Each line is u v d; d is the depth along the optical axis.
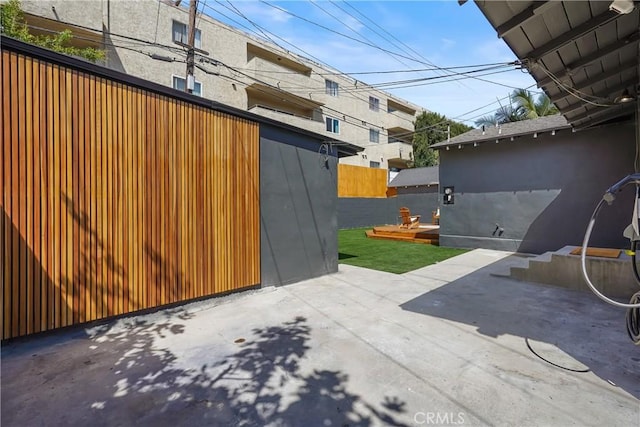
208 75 14.95
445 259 8.11
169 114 4.12
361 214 18.27
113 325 3.60
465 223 9.91
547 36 3.19
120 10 12.20
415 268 7.04
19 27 8.55
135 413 2.11
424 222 18.52
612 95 4.97
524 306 4.36
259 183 5.23
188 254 4.30
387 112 25.77
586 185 7.72
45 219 3.16
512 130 9.34
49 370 2.66
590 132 7.66
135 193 3.80
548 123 8.72
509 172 8.99
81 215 3.38
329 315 4.06
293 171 5.80
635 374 2.58
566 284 5.32
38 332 3.12
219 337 3.38
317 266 6.23
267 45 17.44
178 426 1.99
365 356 2.92
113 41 12.01
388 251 9.57
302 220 5.96
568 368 2.68
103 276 3.54
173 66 13.58
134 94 3.80
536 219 8.53
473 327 3.62
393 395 2.31
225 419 2.05
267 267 5.34
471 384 2.45
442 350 3.04
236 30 16.09
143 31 12.77
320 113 20.56
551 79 4.16
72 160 3.33
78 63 3.34
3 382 2.47
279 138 5.55
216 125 4.64
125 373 2.62
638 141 4.73
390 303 4.56
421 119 27.75
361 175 18.91
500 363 2.78
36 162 3.11
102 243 3.53
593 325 3.65
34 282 3.09
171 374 2.61
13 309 2.98
